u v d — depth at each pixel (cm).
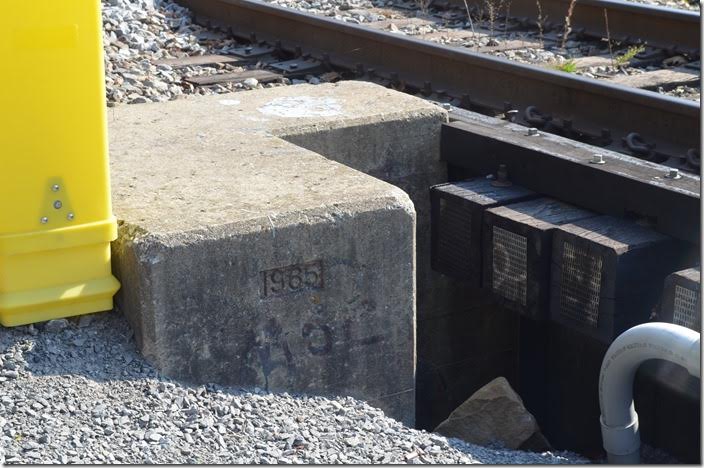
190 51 1149
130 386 524
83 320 551
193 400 527
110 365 533
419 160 756
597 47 1128
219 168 631
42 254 530
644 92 806
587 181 651
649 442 621
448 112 802
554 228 628
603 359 621
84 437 488
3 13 494
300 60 1102
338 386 577
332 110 751
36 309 537
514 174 705
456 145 749
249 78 1020
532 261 636
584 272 611
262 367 556
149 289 525
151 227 536
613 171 636
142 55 1106
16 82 504
